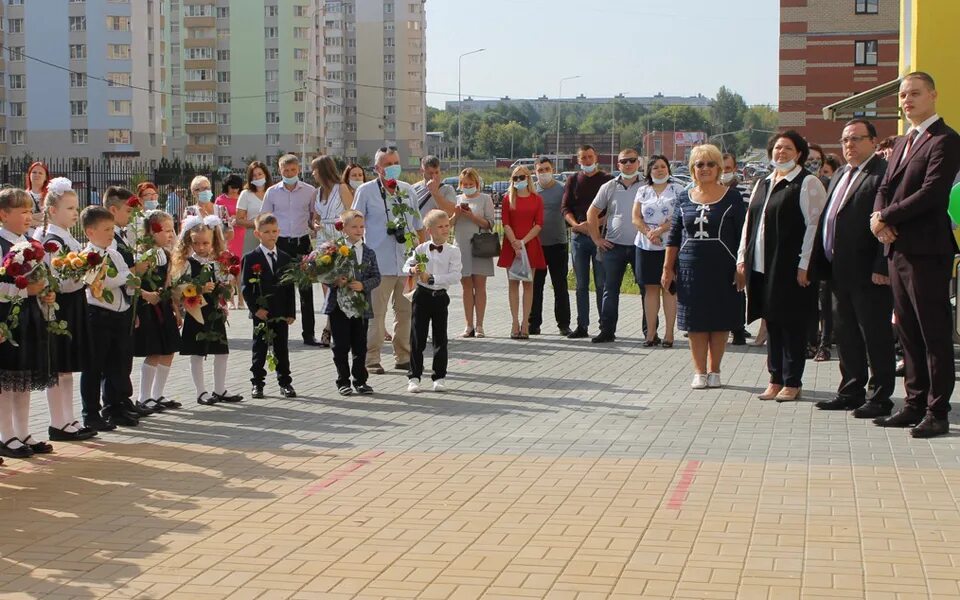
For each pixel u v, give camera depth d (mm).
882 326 9430
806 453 8203
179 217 27438
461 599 5391
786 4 55156
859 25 54375
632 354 13711
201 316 10406
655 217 14062
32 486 7641
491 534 6395
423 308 11141
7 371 8242
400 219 12375
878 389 9516
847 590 5383
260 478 7777
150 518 6855
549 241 15414
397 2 129875
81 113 90000
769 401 10406
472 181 15242
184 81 110188
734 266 10898
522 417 9828
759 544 6105
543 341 15008
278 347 11047
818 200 9984
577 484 7449
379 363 12578
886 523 6430
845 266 9484
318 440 8992
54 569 5934
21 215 8461
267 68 109062
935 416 8719
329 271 10805
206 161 110375
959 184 9391
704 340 11172
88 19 89375
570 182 15180
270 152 109438
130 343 9773
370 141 132000
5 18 89688
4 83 89812
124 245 9922
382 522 6680
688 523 6523
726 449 8398
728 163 14305
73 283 8844
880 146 12078
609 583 5555
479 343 14828
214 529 6605
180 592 5562
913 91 8711
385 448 8656
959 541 6086
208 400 10680
